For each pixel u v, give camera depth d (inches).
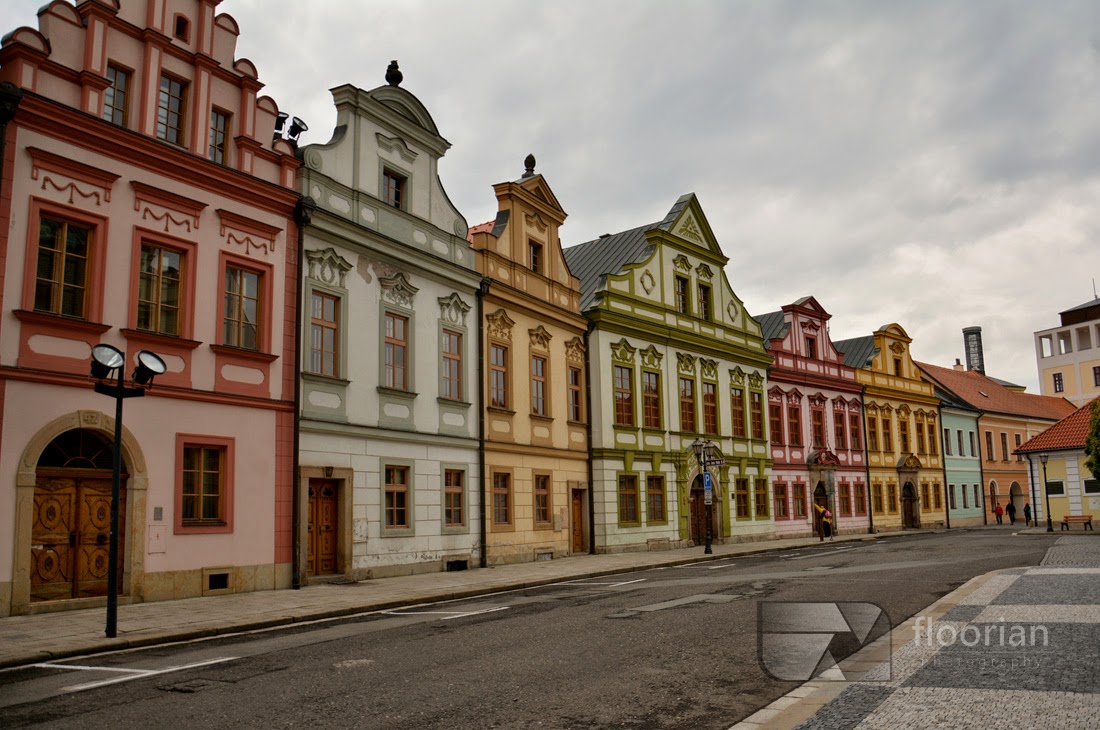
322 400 815.7
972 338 3474.4
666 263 1472.7
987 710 274.4
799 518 1763.0
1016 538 1382.9
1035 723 257.4
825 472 1847.9
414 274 949.8
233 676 380.5
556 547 1153.4
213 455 715.4
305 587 762.8
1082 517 1723.7
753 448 1643.7
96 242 639.8
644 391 1375.5
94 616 571.2
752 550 1320.1
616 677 358.6
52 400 601.9
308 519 797.2
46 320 601.3
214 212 729.6
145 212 675.4
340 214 860.6
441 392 975.0
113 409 637.3
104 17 661.3
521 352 1129.4
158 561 656.4
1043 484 1809.8
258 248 765.9
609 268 1446.9
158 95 697.0
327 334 835.4
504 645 445.1
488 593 754.8
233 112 762.8
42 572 598.2
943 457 2333.9
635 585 762.2
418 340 947.3
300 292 797.9
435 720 298.2
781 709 291.6
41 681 379.6
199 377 703.7
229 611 596.4
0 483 568.7
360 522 842.8
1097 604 491.2
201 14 739.4
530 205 1181.7
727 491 1541.6
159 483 663.1
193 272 706.8
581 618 538.0
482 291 1049.5
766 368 1726.1
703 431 1504.7
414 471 920.9
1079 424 1857.8
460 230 1036.5
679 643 432.8
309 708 318.7
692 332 1505.9
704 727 281.1
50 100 611.2
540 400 1170.6
